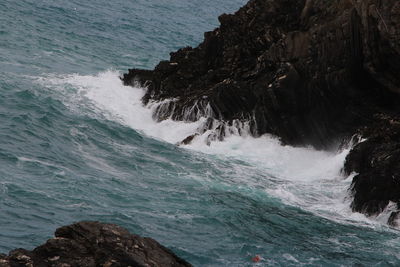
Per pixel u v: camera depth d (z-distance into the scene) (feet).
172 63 271.28
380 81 226.58
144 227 165.17
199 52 270.87
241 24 261.44
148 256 109.70
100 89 265.95
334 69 228.63
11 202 165.58
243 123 238.68
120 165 204.64
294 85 230.89
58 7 402.31
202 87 255.29
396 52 221.05
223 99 241.96
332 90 229.66
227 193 196.03
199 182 201.05
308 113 233.14
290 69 230.07
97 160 205.16
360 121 228.02
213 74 256.52
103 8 437.99
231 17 265.95
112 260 107.65
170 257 111.65
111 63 322.34
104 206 173.27
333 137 232.94
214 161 220.02
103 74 289.94
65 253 108.68
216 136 235.20
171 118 248.73
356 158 213.46
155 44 388.78
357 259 165.89
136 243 111.55
